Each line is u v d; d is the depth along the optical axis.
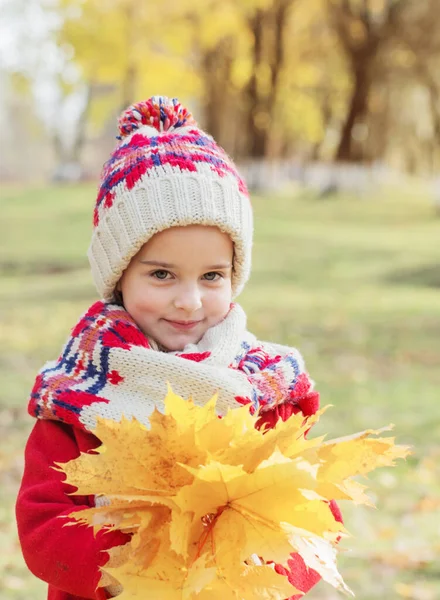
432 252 17.31
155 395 1.92
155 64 29.61
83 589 1.83
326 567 1.58
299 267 15.64
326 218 23.72
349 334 9.86
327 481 1.61
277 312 11.20
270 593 1.55
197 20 27.69
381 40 27.75
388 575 4.11
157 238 2.03
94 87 35.91
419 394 7.38
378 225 22.81
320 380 7.80
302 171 35.78
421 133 35.25
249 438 1.58
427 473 5.47
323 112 33.59
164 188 2.04
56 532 1.86
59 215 22.73
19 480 5.21
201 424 1.59
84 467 1.58
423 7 27.39
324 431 6.27
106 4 28.17
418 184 36.03
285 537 1.54
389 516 4.84
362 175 29.98
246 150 30.95
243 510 1.56
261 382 2.01
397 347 9.26
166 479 1.59
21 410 6.60
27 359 8.45
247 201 2.15
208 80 30.33
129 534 1.82
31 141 64.75
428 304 11.98
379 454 1.64
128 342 1.99
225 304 2.08
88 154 49.22
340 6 27.52
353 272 15.22
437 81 29.67
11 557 4.19
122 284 2.13
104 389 1.95
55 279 14.36
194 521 1.56
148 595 1.54
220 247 2.06
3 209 23.98
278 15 27.88
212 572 1.48
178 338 2.06
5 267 15.54
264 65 29.11
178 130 2.21
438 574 4.13
